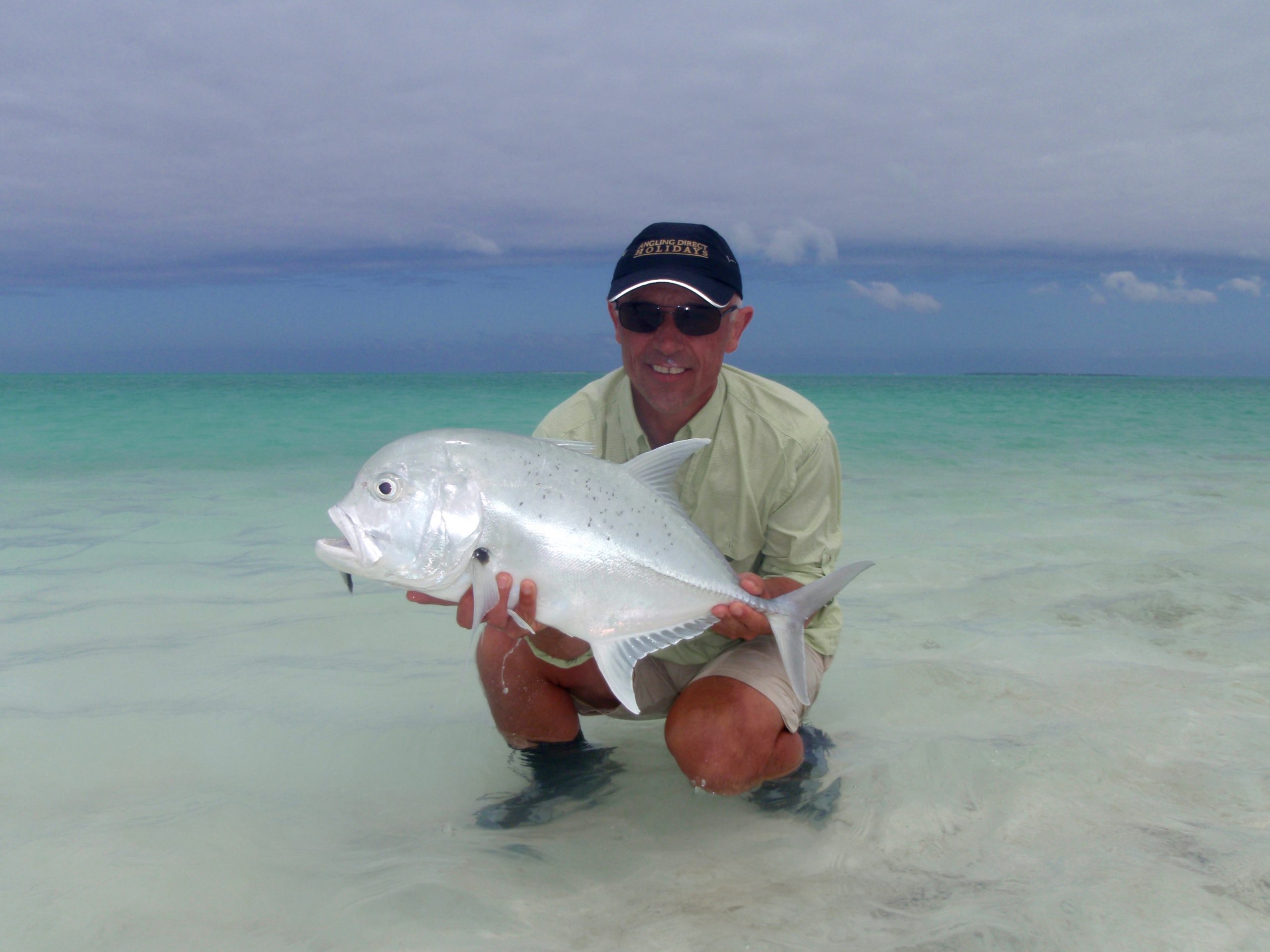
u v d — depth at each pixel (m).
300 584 5.41
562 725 3.38
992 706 3.70
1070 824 2.74
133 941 2.12
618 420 3.31
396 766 3.22
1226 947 2.09
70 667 3.96
